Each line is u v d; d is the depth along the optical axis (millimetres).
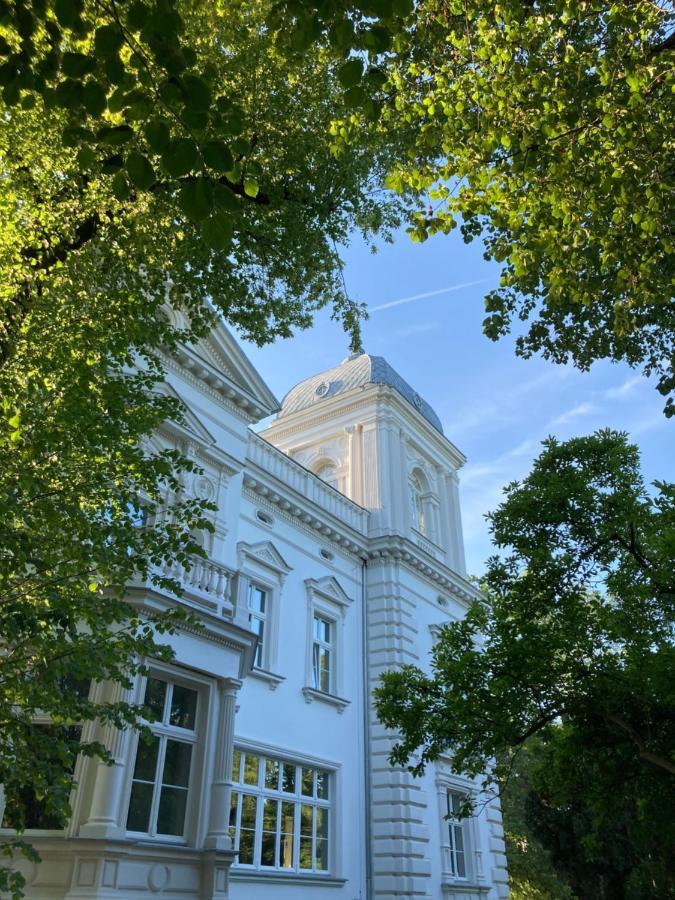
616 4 7324
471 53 8258
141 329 8734
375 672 21734
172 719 12328
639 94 7305
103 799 10328
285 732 17688
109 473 7742
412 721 11867
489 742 11180
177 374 16594
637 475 11844
